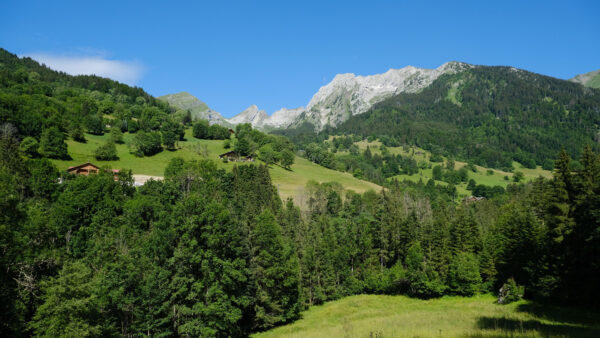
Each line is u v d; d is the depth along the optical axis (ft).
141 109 654.53
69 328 90.38
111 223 202.59
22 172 227.40
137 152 458.91
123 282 121.29
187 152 510.58
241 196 301.84
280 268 179.93
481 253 228.84
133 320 126.31
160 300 128.57
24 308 91.45
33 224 112.88
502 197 514.27
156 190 269.03
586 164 179.22
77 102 567.18
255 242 181.06
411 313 165.99
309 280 226.17
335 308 208.13
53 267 107.24
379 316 173.58
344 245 268.00
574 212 169.48
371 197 435.12
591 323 114.83
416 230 262.26
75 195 210.38
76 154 405.59
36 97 481.87
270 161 565.12
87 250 164.14
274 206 310.45
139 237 183.21
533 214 238.68
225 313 135.54
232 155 540.52
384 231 269.64
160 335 125.70
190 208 141.28
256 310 169.99
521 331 89.81
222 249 144.36
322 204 377.91
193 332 127.24
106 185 231.91
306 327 168.55
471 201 568.41
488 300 199.41
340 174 653.71
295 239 237.45
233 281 144.46
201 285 132.26
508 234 208.95
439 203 465.06
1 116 359.05
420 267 231.30
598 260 147.64
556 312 144.66
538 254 187.73
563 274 165.07
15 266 94.38
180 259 134.41
